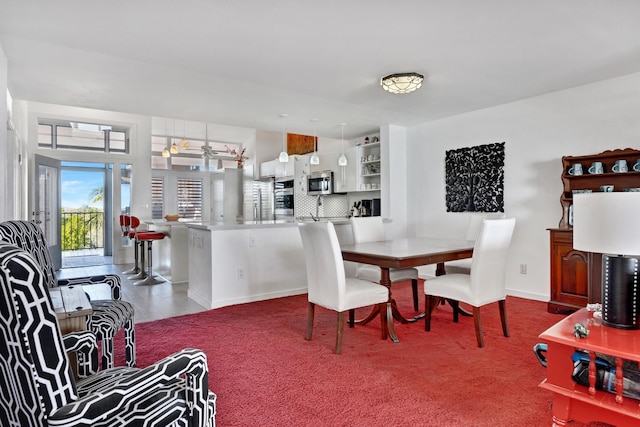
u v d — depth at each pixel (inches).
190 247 182.7
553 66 130.8
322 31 104.3
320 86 151.3
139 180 302.4
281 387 86.7
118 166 295.4
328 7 91.6
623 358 56.9
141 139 303.1
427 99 170.6
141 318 144.0
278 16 96.0
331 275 108.7
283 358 103.6
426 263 117.3
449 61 125.8
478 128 189.5
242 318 142.3
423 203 218.1
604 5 90.5
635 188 134.3
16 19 97.2
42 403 36.5
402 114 197.2
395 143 223.1
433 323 135.2
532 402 79.4
